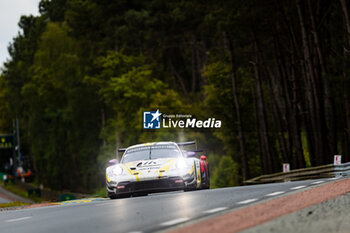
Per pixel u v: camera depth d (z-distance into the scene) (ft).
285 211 95.14
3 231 100.58
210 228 79.77
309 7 359.66
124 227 91.97
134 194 157.99
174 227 85.30
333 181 159.02
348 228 75.15
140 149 171.01
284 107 476.95
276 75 623.77
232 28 455.22
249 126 578.25
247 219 87.25
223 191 147.02
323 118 366.22
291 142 479.82
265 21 441.27
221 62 588.50
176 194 150.71
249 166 570.05
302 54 415.64
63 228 96.99
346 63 328.29
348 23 321.52
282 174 322.96
